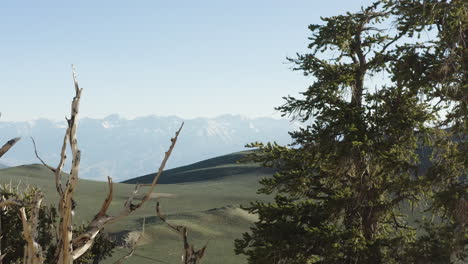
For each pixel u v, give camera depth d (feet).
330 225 63.62
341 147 61.41
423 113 64.03
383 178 65.77
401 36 58.65
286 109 65.10
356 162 65.41
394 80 57.88
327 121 64.80
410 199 65.77
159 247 146.20
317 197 70.90
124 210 6.49
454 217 56.85
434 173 59.93
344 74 65.51
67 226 6.21
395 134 61.46
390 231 71.31
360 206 66.64
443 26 57.98
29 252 6.44
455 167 60.29
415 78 56.18
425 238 59.26
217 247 157.07
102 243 56.90
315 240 61.67
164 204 246.06
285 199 71.05
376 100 64.44
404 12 58.18
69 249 6.17
